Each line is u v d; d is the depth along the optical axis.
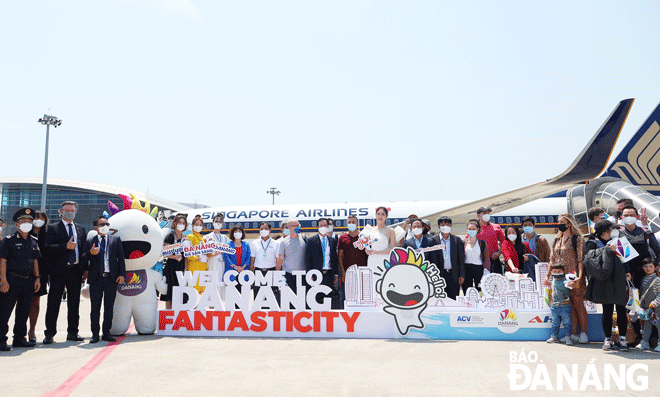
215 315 8.12
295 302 7.99
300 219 23.50
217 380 4.98
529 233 9.70
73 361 6.04
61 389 4.67
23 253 7.09
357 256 9.01
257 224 24.02
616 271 6.55
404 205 23.38
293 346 7.03
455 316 7.68
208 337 7.97
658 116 22.48
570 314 7.27
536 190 18.52
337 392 4.50
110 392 4.54
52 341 7.51
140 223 8.07
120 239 7.80
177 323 8.20
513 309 7.64
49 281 7.79
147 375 5.22
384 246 8.28
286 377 5.10
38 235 7.75
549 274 7.52
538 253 9.39
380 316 7.80
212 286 8.20
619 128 16.58
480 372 5.32
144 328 8.24
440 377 5.09
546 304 7.63
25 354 6.55
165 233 9.70
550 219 22.03
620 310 6.70
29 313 7.45
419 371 5.37
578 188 17.83
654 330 6.84
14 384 4.88
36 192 52.25
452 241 8.73
